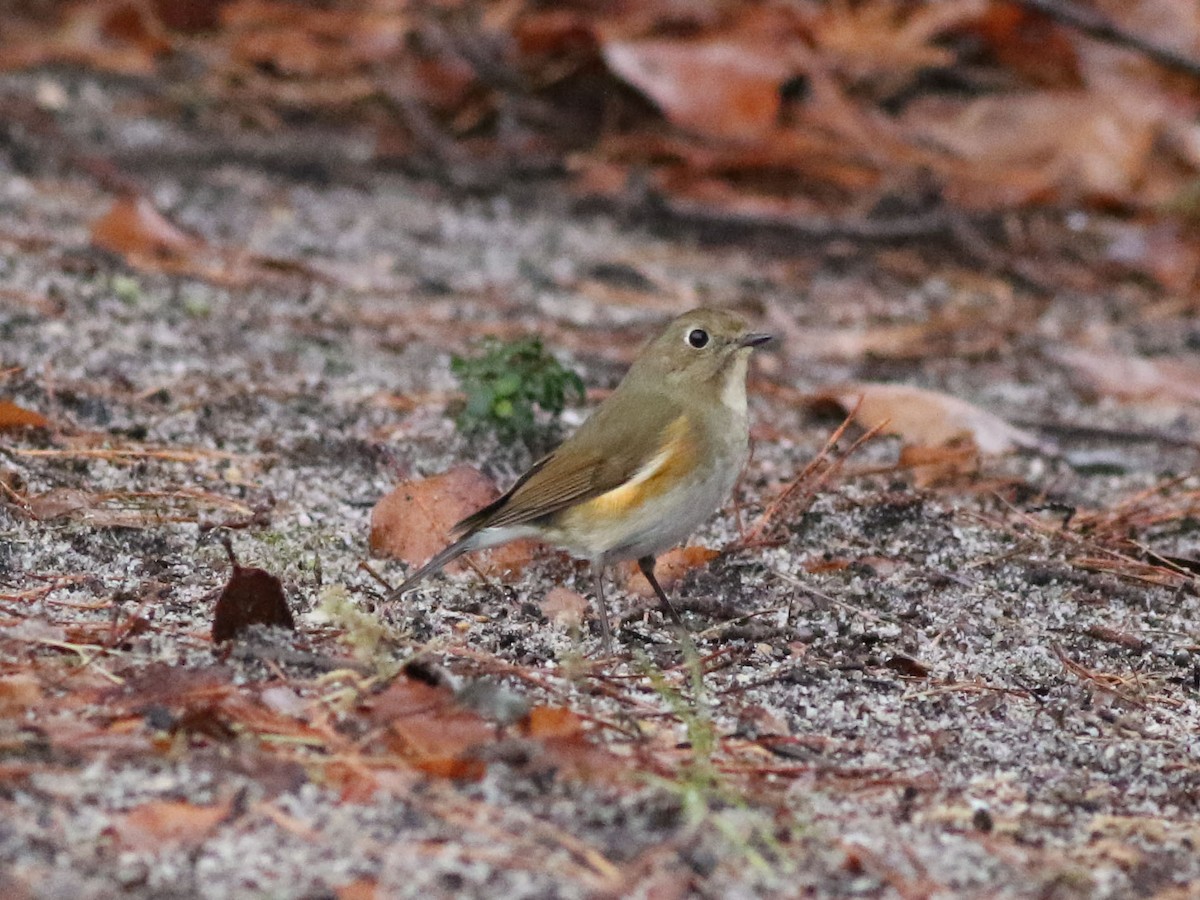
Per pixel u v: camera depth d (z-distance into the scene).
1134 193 18.00
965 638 9.33
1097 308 16.14
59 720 7.20
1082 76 18.88
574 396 12.89
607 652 8.91
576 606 9.37
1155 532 11.32
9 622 8.20
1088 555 10.71
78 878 6.15
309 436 11.48
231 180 16.78
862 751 7.78
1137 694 8.75
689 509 9.53
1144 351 15.15
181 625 8.36
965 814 7.17
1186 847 7.05
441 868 6.38
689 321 9.67
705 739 7.41
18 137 16.84
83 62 18.84
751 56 18.11
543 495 9.23
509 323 14.44
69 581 8.85
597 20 19.12
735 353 9.64
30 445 10.76
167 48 19.20
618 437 9.37
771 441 12.55
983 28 19.08
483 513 9.23
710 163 17.73
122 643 8.03
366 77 18.94
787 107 18.50
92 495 10.09
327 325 13.85
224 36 19.52
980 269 16.73
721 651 8.90
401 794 6.86
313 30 19.50
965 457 11.94
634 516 9.34
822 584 10.01
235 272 14.68
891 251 16.94
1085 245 17.19
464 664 8.27
